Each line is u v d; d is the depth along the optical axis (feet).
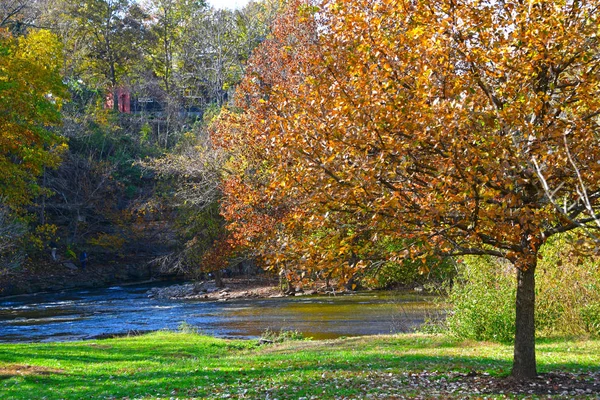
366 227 40.91
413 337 79.66
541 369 49.67
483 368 51.80
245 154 117.91
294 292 155.33
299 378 50.44
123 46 289.94
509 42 41.45
